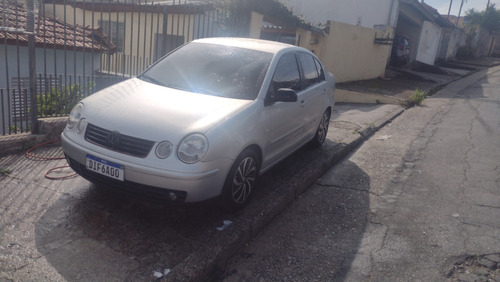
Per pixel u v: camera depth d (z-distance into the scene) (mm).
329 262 3615
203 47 5113
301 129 5441
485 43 44688
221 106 3982
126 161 3475
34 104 5512
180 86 4492
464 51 36438
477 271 3494
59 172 4676
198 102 4027
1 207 3809
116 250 3344
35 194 4109
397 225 4309
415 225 4305
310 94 5551
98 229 3611
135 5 10023
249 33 9656
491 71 26453
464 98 13758
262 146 4289
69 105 6574
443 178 5668
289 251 3766
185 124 3604
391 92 14102
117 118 3715
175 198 3477
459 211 4629
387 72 20547
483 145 7340
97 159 3613
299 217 4438
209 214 4027
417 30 23594
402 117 10188
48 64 9281
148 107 3865
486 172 5895
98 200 4094
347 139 7289
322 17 21016
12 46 8445
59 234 3488
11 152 5137
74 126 3955
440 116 10273
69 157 3912
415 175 5793
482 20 42281
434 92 15469
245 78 4516
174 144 3449
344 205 4773
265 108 4312
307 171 5406
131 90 4309
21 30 5297
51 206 3912
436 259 3670
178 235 3625
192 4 9000
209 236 3645
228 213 4070
